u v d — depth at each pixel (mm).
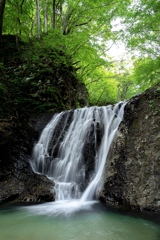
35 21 14797
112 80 20812
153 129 5160
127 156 5297
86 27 12547
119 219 4098
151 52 9594
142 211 4402
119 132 5816
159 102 5434
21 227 3729
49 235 3414
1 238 3307
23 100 8523
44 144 7398
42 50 11320
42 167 6918
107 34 11648
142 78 9758
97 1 11344
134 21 9109
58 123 7785
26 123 7637
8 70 9680
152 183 4602
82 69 13500
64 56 11070
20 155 6555
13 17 10422
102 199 5156
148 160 4887
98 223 3895
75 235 3404
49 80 9969
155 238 3320
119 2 11188
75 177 6301
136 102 5926
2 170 5816
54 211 4543
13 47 11266
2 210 4605
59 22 15047
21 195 5348
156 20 8688
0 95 7809
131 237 3346
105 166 5734
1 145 6141
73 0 11891
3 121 6855
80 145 6770
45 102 9117
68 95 10727
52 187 5582
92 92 19344
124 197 4824
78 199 5469
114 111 6676
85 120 7254
